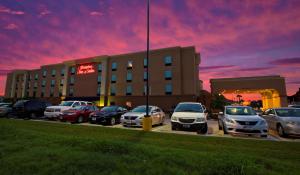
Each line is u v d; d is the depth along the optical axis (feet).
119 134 28.66
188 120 30.19
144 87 118.21
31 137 22.77
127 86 124.47
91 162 13.20
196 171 12.37
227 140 24.50
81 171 11.98
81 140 20.48
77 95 145.07
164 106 109.60
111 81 131.34
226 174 11.96
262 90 105.40
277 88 95.25
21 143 19.42
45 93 169.37
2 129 27.20
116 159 14.14
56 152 15.74
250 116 28.99
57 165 12.73
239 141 23.94
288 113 32.53
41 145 18.85
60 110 48.01
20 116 53.31
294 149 20.35
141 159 14.61
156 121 42.78
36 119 54.39
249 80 99.40
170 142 22.63
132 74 124.06
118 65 130.72
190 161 13.96
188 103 37.22
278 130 30.86
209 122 56.44
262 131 26.58
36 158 14.23
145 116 33.76
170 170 12.35
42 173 11.74
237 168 12.41
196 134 30.09
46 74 173.47
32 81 185.16
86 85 142.00
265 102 142.51
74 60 149.69
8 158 14.19
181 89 108.27
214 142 23.32
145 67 120.26
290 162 15.39
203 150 19.08
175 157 14.82
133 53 126.11
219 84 103.60
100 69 138.62
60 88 159.94
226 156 15.29
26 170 12.16
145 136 26.99
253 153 18.20
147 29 37.81
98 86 136.46
